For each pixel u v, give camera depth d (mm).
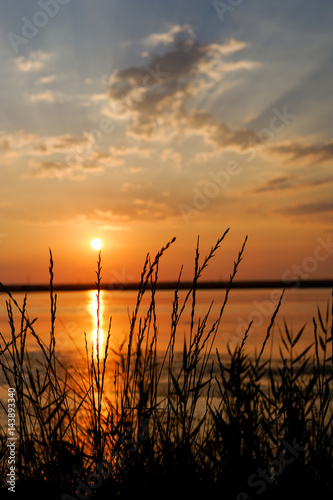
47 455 1528
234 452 1536
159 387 3000
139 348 1679
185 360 1647
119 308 32656
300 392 1850
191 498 1445
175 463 1530
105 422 1614
